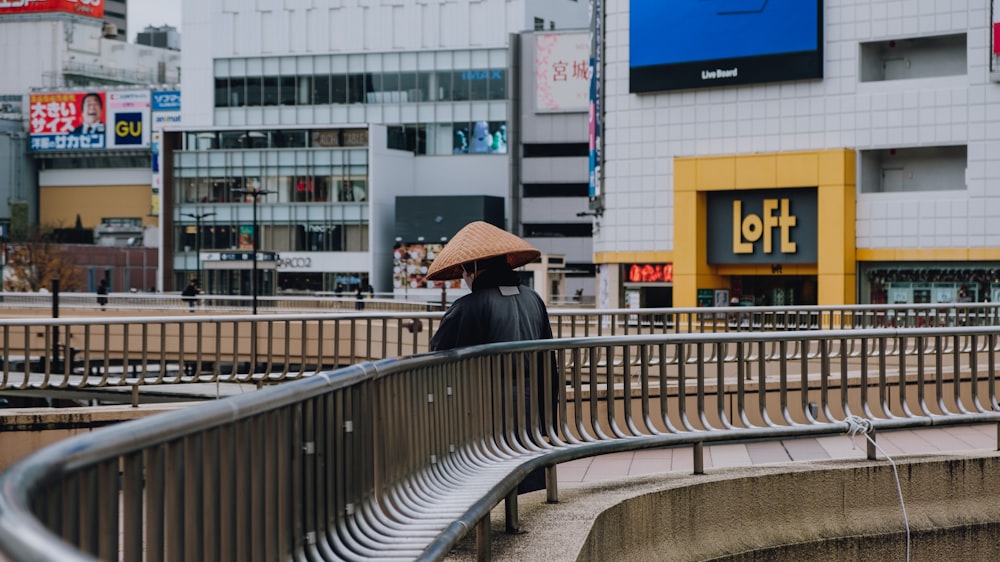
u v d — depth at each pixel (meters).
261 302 51.25
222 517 3.38
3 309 47.06
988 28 40.50
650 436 7.43
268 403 3.65
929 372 10.02
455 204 82.25
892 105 42.22
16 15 130.75
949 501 8.11
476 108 87.88
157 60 142.25
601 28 48.72
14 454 10.91
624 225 47.97
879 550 7.75
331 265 86.56
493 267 6.86
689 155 46.34
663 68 46.41
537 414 6.82
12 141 117.94
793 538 7.51
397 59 88.69
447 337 6.71
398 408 5.21
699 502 7.23
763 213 44.38
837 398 10.12
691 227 45.56
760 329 18.88
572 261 86.62
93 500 2.67
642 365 7.60
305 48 89.44
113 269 108.94
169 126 89.69
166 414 3.03
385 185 86.75
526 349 6.69
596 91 49.97
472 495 5.36
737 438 7.75
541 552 5.66
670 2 46.19
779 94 44.38
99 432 2.69
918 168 42.72
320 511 4.24
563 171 86.88
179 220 89.44
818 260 42.94
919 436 10.40
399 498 5.16
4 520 1.82
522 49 87.31
